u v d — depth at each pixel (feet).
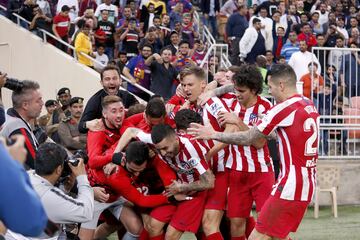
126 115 29.99
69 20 61.16
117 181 27.32
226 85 29.01
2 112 25.70
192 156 27.07
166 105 30.35
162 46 59.06
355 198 47.65
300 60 53.93
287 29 65.46
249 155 28.02
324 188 43.27
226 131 27.32
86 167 28.60
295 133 25.29
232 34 66.33
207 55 54.60
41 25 60.70
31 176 23.56
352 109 48.14
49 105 46.29
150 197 27.89
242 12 66.39
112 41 60.64
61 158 23.52
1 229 16.81
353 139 48.01
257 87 27.66
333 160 47.57
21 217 12.34
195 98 29.01
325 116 47.65
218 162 28.37
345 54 48.39
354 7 73.15
